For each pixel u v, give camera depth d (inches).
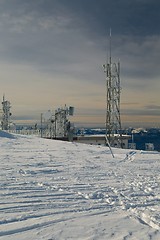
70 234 194.2
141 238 189.6
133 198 308.7
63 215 238.2
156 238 190.1
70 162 616.4
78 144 1091.9
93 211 254.4
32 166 532.4
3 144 984.3
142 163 659.4
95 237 189.9
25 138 1229.1
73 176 441.1
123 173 491.5
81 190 340.5
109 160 690.8
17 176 420.8
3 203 269.3
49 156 717.3
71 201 287.4
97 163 622.5
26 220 221.3
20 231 198.1
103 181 407.5
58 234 193.6
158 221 225.8
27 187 345.1
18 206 260.5
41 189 337.7
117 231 202.5
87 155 777.6
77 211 252.2
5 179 392.2
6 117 1875.0
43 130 1777.8
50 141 1163.9
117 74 1398.9
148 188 363.6
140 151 935.7
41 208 257.0
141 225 217.3
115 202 289.6
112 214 246.1
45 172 470.3
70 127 1723.7
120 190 347.6
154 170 542.3
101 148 992.2
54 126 1752.0
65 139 1675.7
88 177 436.5
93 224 216.8
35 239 183.8
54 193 320.2
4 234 192.1
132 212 254.8
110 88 1406.3
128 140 1710.1
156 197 315.0
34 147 935.0
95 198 305.7
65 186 360.8
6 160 608.4
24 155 717.9
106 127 1413.6
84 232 198.7
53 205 269.0
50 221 221.0
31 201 280.4
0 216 228.8
